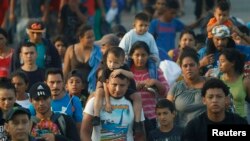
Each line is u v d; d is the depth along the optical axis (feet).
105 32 90.38
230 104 52.49
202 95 47.47
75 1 86.02
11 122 46.78
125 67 55.88
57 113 52.19
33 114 52.34
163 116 53.21
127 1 128.57
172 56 71.97
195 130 47.21
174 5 79.15
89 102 52.60
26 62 63.46
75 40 83.51
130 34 67.05
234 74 55.67
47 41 68.33
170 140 53.52
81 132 52.60
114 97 52.49
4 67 66.85
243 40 66.03
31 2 98.27
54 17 95.55
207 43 61.62
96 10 90.27
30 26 67.82
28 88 61.46
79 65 67.72
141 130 52.90
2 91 50.90
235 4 134.21
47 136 49.98
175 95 55.31
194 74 55.11
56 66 68.33
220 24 66.90
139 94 53.21
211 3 95.14
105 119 52.42
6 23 96.99
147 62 60.54
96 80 62.85
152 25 79.00
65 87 60.70
